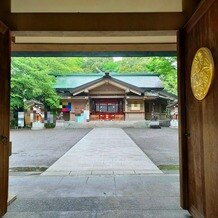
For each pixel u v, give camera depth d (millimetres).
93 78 30516
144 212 3070
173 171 5531
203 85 2422
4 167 3002
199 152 2633
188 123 3014
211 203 2307
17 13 3145
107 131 19109
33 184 4383
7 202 3184
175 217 2918
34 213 3062
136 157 7477
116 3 3150
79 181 4570
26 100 23375
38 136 15328
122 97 27938
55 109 27391
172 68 17375
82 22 3150
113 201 3469
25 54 4965
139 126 24500
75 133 17516
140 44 4820
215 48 2191
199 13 2555
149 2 3152
